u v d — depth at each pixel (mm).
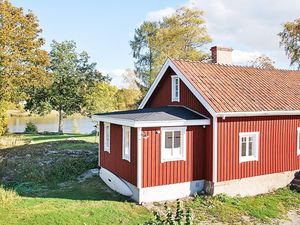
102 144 18375
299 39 41594
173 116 15164
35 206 13141
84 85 45656
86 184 17250
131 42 57188
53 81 41531
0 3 31000
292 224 13273
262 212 14156
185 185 15195
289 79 21422
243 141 16234
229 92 16672
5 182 17734
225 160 15414
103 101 41500
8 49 31312
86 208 13039
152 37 51094
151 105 20891
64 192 15688
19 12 32062
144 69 55406
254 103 16469
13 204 13258
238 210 14141
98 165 20484
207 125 15531
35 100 44062
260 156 16703
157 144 14492
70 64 44812
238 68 20141
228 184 15578
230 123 15555
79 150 24547
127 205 13820
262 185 16781
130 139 14906
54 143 28016
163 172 14625
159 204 14156
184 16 50156
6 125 34969
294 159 18234
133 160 14617
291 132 18109
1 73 31016
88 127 60219
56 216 12023
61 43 44875
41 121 71562
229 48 22031
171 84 18500
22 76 32594
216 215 13492
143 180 14141
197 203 14445
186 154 15195
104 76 47000
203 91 15836
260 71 20969
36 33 34094
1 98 32531
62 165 19891
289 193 16859
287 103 17797
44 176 18281
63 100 44219
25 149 25438
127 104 52125
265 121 16891
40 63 34500
